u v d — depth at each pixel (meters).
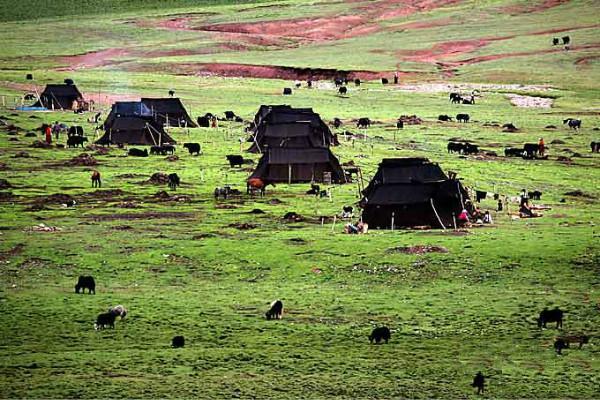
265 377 169.38
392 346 187.50
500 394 163.12
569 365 177.75
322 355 182.00
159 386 163.75
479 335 194.38
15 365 173.50
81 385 163.50
